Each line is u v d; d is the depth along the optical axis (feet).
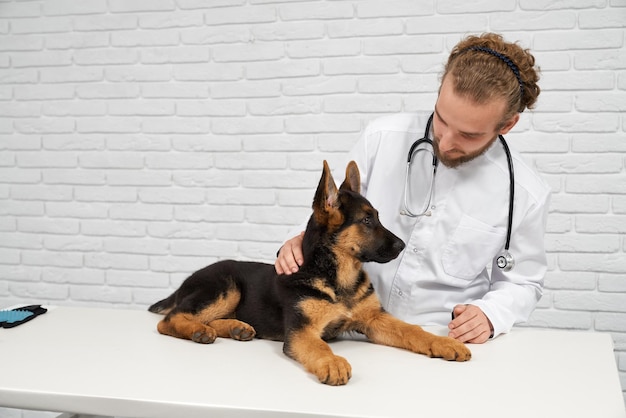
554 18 10.61
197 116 12.05
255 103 11.79
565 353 5.88
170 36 12.01
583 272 10.86
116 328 6.55
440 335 6.26
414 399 4.75
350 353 5.91
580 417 4.48
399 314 7.24
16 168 12.86
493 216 6.89
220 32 11.81
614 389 4.98
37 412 12.20
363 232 6.15
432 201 6.98
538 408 4.61
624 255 10.71
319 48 11.45
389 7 11.14
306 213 11.75
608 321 10.84
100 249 12.65
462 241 6.93
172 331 6.28
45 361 5.51
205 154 12.08
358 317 6.32
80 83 12.46
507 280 7.13
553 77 10.68
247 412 4.56
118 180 12.47
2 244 13.01
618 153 10.62
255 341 6.29
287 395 4.79
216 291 6.66
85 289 12.77
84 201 12.64
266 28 11.62
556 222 10.87
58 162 12.69
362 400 4.71
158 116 12.21
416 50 11.12
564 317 10.96
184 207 12.26
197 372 5.27
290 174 11.78
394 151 7.15
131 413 4.74
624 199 10.65
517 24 10.74
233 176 12.00
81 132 12.54
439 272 7.00
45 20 12.47
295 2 11.47
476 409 4.58
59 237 12.79
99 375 5.18
